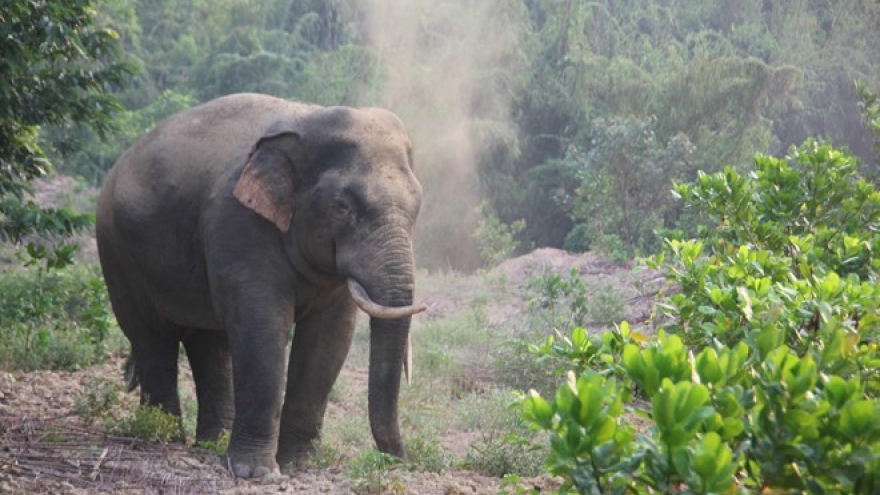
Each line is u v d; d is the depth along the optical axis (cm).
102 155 4491
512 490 986
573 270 2092
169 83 5334
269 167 1099
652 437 570
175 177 1201
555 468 564
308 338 1173
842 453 532
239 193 1095
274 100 1218
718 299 785
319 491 1006
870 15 4509
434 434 1350
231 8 5359
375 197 1073
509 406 650
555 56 4738
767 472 538
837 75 4406
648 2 5081
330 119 1109
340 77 4834
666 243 992
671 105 3912
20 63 1412
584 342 757
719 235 1113
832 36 4531
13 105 1501
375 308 1030
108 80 1576
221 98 1251
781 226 1062
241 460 1093
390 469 1052
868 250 955
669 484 533
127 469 1062
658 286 2142
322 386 1174
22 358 1752
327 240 1089
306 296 1141
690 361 577
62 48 1509
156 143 1248
